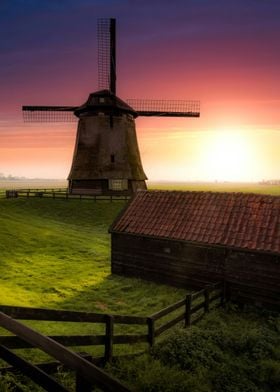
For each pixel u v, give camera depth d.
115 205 38.03
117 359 7.50
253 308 13.95
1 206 39.03
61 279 17.33
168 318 12.62
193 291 16.06
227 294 15.00
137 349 9.11
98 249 24.23
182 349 8.42
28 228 28.92
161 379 6.77
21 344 5.26
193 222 16.94
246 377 7.80
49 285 16.20
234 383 7.35
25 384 5.68
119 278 18.05
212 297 13.74
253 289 14.31
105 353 7.29
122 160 41.72
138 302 14.65
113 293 15.74
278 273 13.66
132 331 11.34
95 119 41.53
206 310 12.84
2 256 20.41
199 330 10.09
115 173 41.12
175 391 6.55
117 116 42.12
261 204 16.16
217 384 7.23
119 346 9.28
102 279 17.77
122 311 13.58
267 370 8.16
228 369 7.94
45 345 3.76
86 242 26.14
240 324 12.04
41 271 18.33
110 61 43.38
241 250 14.48
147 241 17.67
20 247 22.94
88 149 41.50
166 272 17.02
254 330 10.73
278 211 15.38
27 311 5.32
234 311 13.80
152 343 8.98
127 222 18.75
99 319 6.98
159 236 16.92
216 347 9.02
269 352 9.23
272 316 13.17
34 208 38.59
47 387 3.98
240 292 14.68
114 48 43.38
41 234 27.16
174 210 18.22
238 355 8.98
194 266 16.08
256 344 9.51
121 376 6.88
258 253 14.14
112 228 18.70
